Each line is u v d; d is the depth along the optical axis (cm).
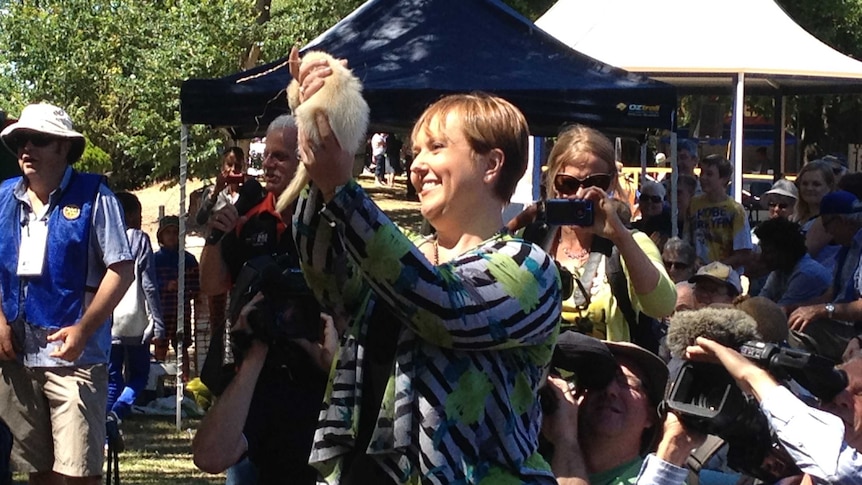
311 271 233
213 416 309
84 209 521
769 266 713
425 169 244
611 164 380
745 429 274
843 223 705
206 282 390
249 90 718
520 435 238
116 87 1566
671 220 807
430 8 766
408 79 704
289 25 1597
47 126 514
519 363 241
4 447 383
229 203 390
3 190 528
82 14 1620
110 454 587
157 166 1559
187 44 1558
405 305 219
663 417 292
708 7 1175
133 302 789
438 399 231
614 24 1160
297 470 360
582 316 379
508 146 243
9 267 516
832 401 307
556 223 362
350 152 210
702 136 1553
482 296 225
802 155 2294
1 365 518
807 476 285
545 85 709
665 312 368
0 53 1634
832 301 694
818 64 1138
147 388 920
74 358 513
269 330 311
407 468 232
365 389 242
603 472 306
